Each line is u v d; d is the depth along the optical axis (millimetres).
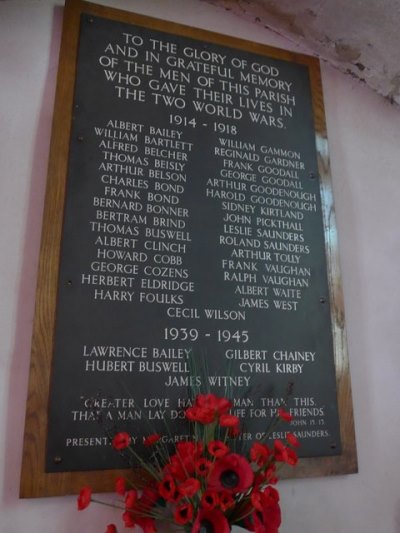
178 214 1484
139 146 1503
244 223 1555
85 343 1295
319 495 1451
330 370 1522
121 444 1103
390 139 1933
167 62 1628
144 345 1343
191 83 1638
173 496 1072
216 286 1461
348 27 1805
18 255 1342
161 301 1393
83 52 1529
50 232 1344
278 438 1402
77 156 1427
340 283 1620
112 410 1272
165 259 1431
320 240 1639
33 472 1184
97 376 1283
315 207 1670
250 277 1511
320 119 1790
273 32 1881
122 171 1461
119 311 1346
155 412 1303
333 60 1932
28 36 1535
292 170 1679
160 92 1586
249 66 1743
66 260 1336
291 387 1372
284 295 1533
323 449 1449
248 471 1081
